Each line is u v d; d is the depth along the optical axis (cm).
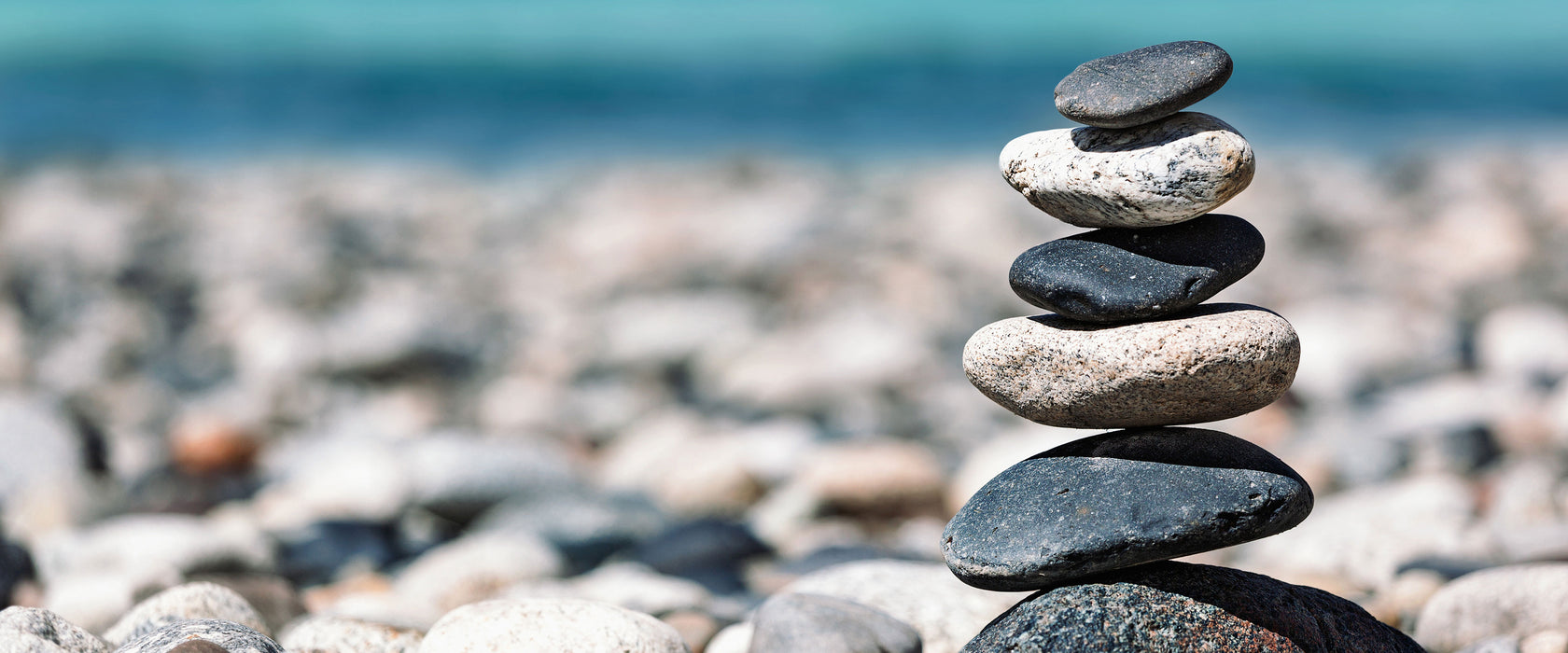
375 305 1094
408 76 4034
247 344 972
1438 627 314
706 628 332
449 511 554
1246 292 1080
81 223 1483
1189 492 227
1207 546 226
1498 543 400
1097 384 229
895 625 278
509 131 2780
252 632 251
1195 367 222
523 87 3712
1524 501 444
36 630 258
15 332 992
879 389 845
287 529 506
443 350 934
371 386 898
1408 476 564
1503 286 1055
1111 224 233
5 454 579
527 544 442
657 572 445
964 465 606
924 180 1875
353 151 2456
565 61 4816
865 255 1327
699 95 3497
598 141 2606
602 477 645
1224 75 219
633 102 3353
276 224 1550
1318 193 1585
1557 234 1272
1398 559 394
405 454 570
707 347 970
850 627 271
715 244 1405
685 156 2348
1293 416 702
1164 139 222
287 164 2248
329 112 3120
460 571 414
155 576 353
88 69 4084
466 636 266
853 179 1923
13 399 603
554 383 902
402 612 327
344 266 1325
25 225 1490
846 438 687
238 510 559
